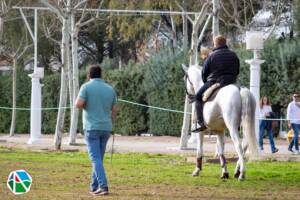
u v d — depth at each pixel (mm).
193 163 24031
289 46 39094
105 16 50531
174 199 15797
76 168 22016
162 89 42750
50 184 18062
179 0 45469
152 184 18312
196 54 30047
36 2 45562
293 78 38844
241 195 16578
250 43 27984
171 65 42281
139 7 46438
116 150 30031
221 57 18859
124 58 60812
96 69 16562
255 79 28281
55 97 47000
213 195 16500
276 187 18078
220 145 19656
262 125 29234
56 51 56969
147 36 56188
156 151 29547
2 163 23312
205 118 19062
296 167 23094
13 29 50094
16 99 48438
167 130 42812
